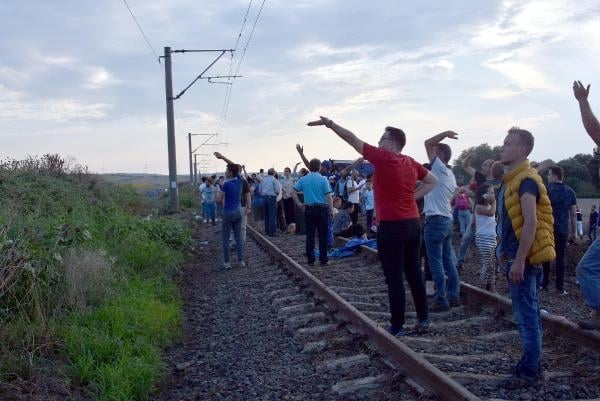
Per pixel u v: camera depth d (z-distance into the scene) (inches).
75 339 237.0
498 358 221.5
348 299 339.0
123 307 288.7
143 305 305.1
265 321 307.0
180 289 411.2
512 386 190.4
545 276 375.9
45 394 195.0
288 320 293.0
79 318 264.8
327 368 221.9
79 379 214.7
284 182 768.9
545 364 214.1
